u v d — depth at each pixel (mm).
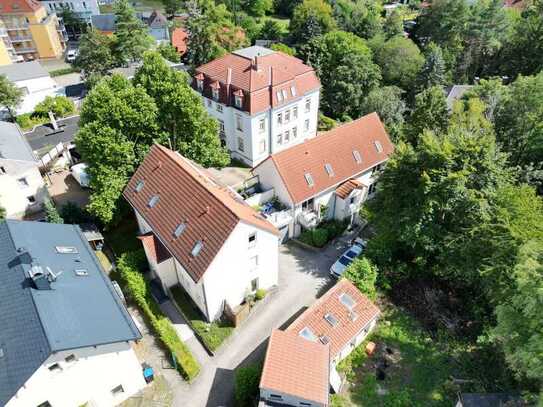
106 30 95625
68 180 46375
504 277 27047
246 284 30672
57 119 59812
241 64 50344
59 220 34312
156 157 34250
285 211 37062
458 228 30734
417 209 30922
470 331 29672
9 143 41938
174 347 27328
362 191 40000
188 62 74750
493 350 28094
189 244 28047
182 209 29906
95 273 26656
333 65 67750
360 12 89438
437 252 33625
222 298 29312
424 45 85125
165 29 99188
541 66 64625
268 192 38625
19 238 26531
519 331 22719
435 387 26203
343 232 40312
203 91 52469
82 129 33906
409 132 46500
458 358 27922
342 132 41594
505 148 42844
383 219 33469
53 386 20453
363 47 69062
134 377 24750
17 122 59031
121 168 35750
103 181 34844
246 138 50562
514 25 74188
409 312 31312
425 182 29500
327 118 62812
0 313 21953
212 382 26391
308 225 38594
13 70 65938
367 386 26219
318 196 38906
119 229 38281
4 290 23094
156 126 36719
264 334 29469
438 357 28031
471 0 92125
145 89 36406
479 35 73750
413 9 112812
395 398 25500
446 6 79875
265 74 49594
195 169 34250
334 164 39812
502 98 47000
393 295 32594
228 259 27484
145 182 33875
